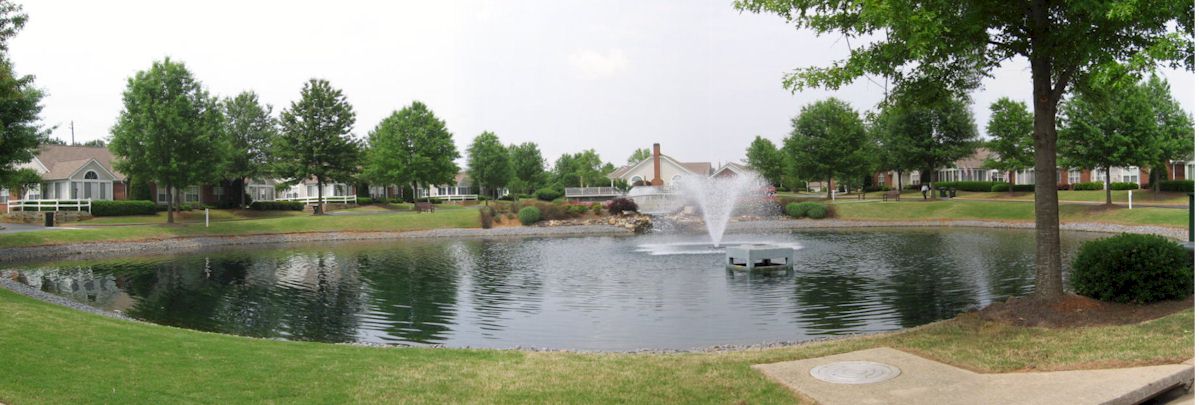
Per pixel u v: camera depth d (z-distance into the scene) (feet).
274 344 30.55
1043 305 33.78
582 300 51.62
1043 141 34.60
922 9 28.02
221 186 190.70
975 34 31.99
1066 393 19.75
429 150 182.60
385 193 257.55
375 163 188.14
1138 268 33.01
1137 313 31.55
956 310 44.65
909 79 38.37
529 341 38.58
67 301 51.08
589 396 21.52
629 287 57.72
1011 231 117.29
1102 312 32.12
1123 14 25.21
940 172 254.06
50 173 160.56
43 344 26.99
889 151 177.58
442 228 140.87
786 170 217.36
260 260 86.94
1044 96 34.06
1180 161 158.10
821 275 62.54
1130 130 124.77
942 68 37.63
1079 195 167.22
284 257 91.09
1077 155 129.29
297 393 21.66
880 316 43.45
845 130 174.50
